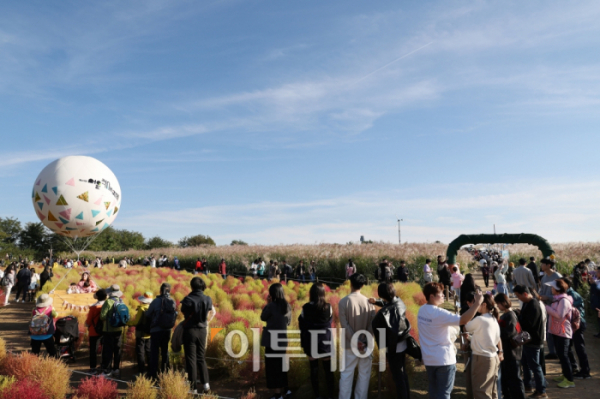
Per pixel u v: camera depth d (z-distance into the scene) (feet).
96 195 34.04
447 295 49.96
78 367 24.95
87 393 18.26
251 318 29.19
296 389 20.83
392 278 73.51
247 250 111.65
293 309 34.99
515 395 17.20
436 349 14.88
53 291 38.34
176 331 20.08
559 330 20.81
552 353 25.75
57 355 25.11
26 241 223.10
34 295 55.31
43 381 18.11
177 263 102.89
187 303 19.48
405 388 15.97
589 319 39.34
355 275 18.06
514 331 17.38
